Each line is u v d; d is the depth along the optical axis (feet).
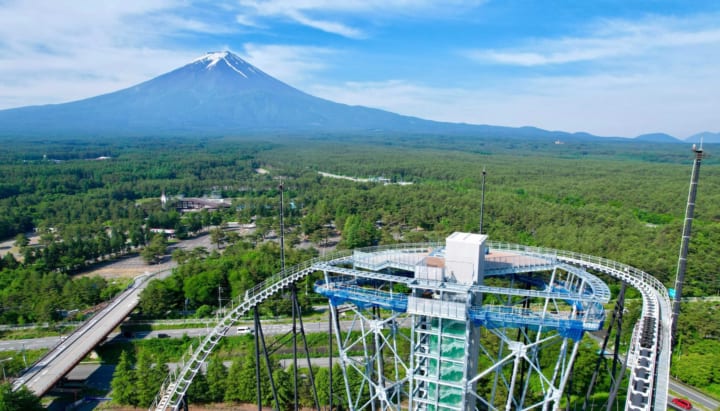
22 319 345.92
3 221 595.47
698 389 273.33
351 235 527.81
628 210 647.15
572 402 252.01
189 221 642.22
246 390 255.91
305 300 377.71
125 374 261.65
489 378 244.63
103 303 382.83
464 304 158.71
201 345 202.59
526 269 192.44
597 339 328.29
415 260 194.59
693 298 404.16
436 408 174.70
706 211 637.71
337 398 249.75
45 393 244.22
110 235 581.53
